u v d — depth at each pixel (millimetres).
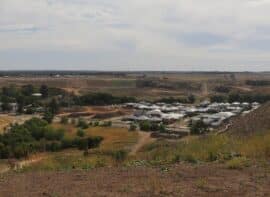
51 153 51969
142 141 58031
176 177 10352
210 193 8867
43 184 9797
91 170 11719
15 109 118688
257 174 10609
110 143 57906
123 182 9836
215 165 11883
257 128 19281
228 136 18734
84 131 71812
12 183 9992
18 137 59625
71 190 9117
